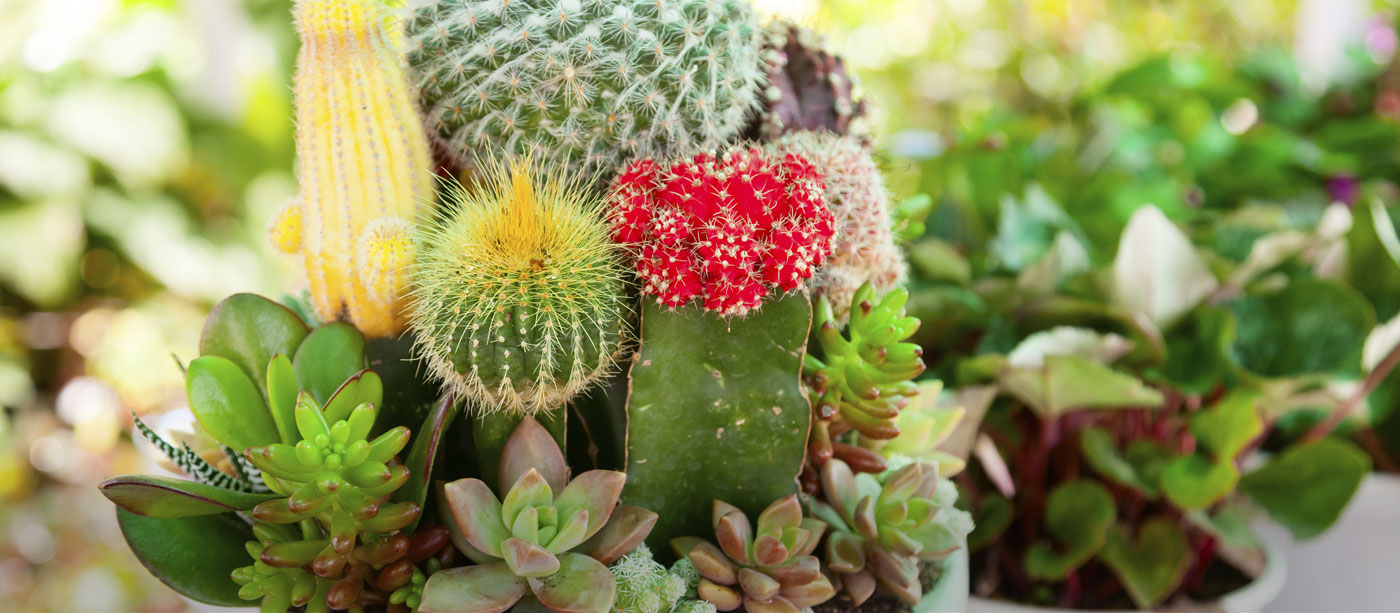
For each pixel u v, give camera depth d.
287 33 0.99
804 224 0.33
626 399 0.34
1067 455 0.49
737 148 0.33
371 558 0.32
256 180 1.00
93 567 0.73
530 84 0.34
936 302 0.49
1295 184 0.73
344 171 0.33
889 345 0.34
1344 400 0.50
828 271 0.36
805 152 0.35
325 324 0.35
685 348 0.33
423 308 0.32
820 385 0.35
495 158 0.34
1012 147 0.69
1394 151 0.74
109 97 0.95
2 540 0.76
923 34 1.21
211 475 0.34
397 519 0.31
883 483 0.37
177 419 0.40
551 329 0.31
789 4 0.39
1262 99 0.83
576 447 0.36
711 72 0.34
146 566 0.32
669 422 0.34
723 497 0.35
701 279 0.32
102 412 0.89
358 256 0.34
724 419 0.34
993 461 0.48
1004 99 1.16
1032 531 0.49
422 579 0.32
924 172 0.66
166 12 1.02
